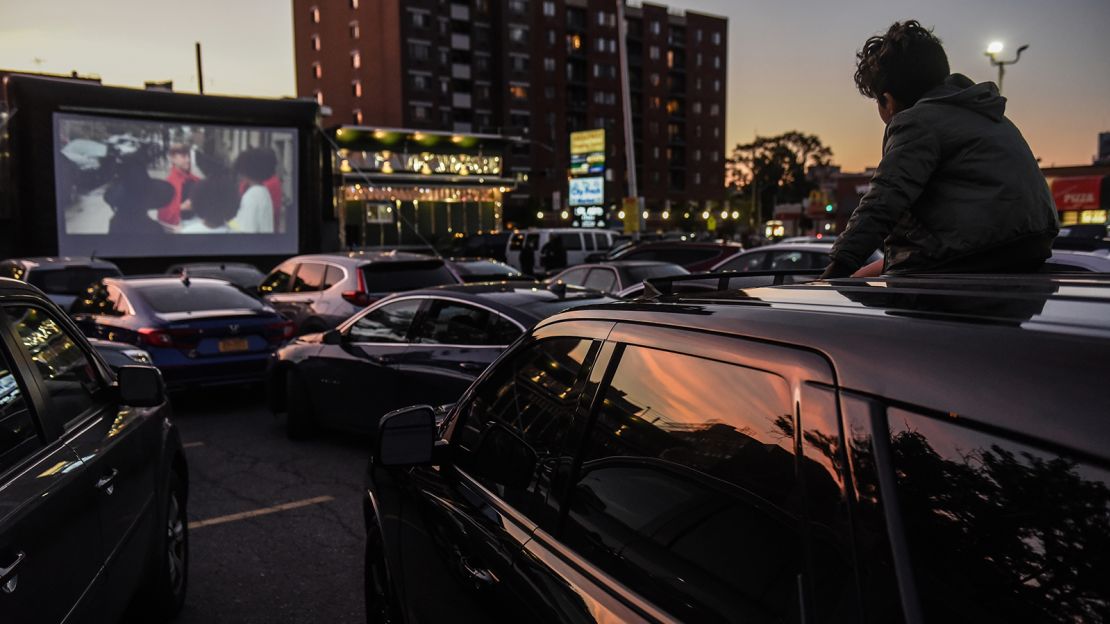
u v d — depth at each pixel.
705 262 14.14
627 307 1.82
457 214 48.25
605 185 41.38
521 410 2.10
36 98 19.94
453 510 2.18
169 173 21.62
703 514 1.31
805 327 1.21
